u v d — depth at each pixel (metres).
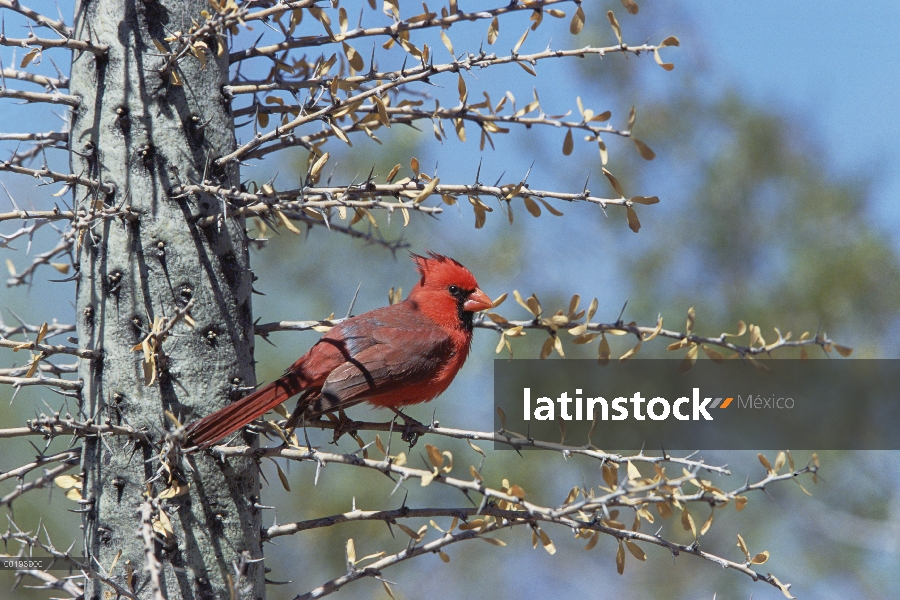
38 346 6.94
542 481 16.55
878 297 16.52
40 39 7.11
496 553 18.14
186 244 7.37
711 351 8.12
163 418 7.17
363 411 16.02
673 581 17.72
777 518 17.09
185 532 7.10
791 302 16.70
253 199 7.09
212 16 7.18
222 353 7.43
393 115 8.23
